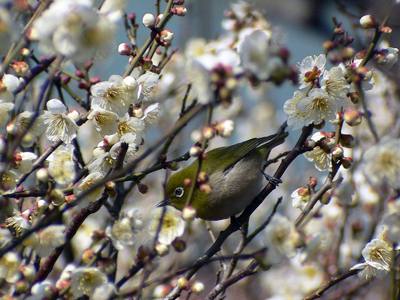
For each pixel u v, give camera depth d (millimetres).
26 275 6250
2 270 6211
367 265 7270
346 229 12469
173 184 11039
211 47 12406
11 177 7199
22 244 6168
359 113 7102
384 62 7340
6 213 7281
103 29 5090
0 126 7191
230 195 10875
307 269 12414
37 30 5051
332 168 7328
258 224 16734
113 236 6383
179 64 13320
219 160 11078
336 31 7727
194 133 12492
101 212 11977
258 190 11188
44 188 8781
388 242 7164
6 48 5332
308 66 7461
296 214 16734
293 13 9281
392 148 5840
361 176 12133
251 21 12391
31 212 7375
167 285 8281
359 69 7035
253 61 4727
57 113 7402
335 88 7367
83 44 5070
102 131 7566
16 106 9109
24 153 7238
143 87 7848
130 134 7559
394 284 6746
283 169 8250
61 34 5023
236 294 15695
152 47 8312
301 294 12094
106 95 7531
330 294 11750
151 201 15109
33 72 7320
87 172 7766
